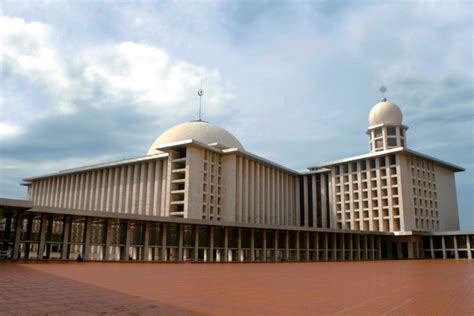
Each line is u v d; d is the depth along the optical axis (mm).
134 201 83875
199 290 16609
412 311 11422
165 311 11242
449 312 11281
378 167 87188
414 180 86188
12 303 12195
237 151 79562
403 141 92500
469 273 29344
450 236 79500
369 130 95062
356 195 90625
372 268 37531
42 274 23703
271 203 89812
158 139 94250
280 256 67562
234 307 12070
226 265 42188
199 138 88875
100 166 90250
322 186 96750
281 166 92375
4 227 45938
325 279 23250
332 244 74562
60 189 100625
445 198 94312
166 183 78312
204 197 76312
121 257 53500
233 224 57438
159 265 38781
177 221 51969
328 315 10773
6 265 32125
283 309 11758
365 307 12164
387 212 85250
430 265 44781
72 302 12602
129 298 13773
